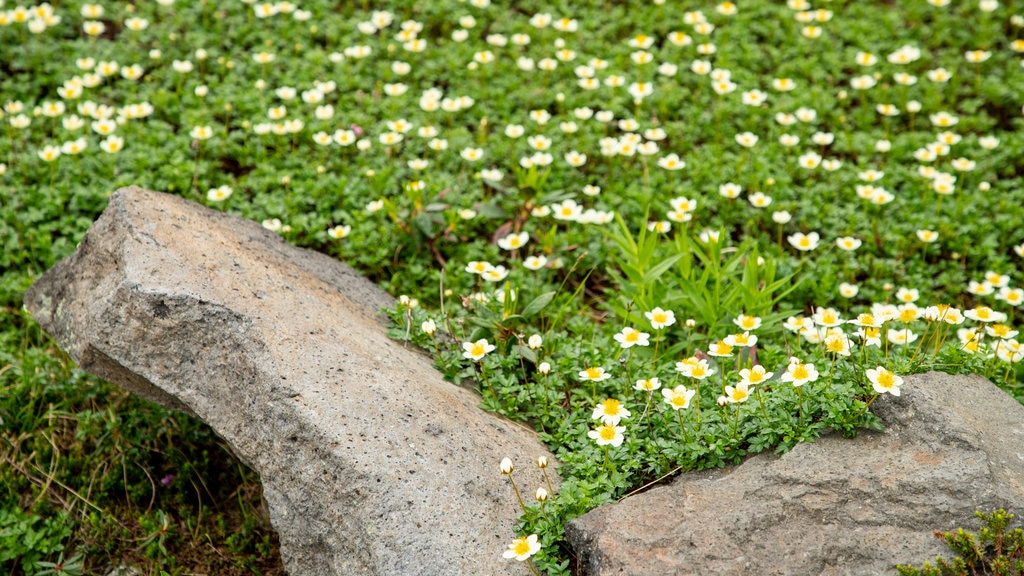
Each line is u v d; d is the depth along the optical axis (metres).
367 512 1.36
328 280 1.60
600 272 1.76
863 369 1.41
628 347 1.55
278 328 1.44
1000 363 1.53
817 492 1.35
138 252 1.46
